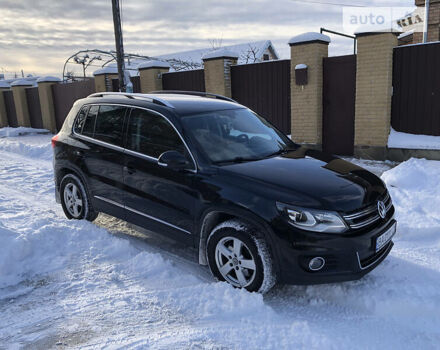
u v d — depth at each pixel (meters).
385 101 8.74
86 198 5.10
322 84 9.93
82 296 3.57
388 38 8.50
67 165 5.22
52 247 4.45
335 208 3.20
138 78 14.63
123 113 4.69
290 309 3.37
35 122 20.33
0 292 3.67
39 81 18.64
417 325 3.13
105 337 2.98
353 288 3.59
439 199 5.57
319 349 2.81
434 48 8.35
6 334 3.04
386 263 4.08
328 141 10.12
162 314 3.27
